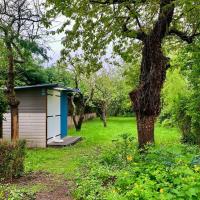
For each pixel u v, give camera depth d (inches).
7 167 368.5
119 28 474.9
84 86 1096.8
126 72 594.6
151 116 466.9
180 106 647.1
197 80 558.3
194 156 305.4
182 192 224.7
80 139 819.4
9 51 554.6
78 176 336.2
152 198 221.8
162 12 426.0
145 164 305.7
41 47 561.6
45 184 347.6
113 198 231.9
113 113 1777.8
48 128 720.3
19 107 710.5
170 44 602.5
